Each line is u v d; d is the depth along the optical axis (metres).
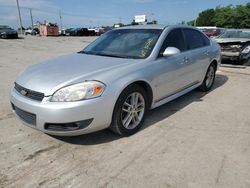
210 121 4.22
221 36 10.55
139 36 4.40
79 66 3.62
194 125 4.06
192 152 3.25
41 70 3.60
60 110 2.99
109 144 3.43
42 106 3.04
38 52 14.36
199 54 5.16
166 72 4.14
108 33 4.95
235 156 3.17
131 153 3.22
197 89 5.92
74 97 3.04
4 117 4.28
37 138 3.57
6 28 28.86
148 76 3.76
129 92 3.50
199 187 2.62
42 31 42.38
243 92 5.94
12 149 3.29
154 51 4.03
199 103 5.10
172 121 4.20
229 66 9.42
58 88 3.08
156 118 4.30
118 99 3.35
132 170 2.89
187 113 4.55
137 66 3.69
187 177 2.77
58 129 3.10
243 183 2.68
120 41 4.48
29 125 3.29
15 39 27.45
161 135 3.71
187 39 4.96
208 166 2.96
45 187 2.61
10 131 3.77
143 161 3.06
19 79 3.59
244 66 9.44
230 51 9.30
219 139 3.60
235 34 10.38
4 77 7.29
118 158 3.12
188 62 4.75
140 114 3.84
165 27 4.53
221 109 4.78
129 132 3.64
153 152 3.25
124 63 3.70
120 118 3.46
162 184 2.66
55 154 3.19
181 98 5.41
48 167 2.93
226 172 2.85
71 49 16.64
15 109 3.50
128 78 3.44
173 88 4.48
